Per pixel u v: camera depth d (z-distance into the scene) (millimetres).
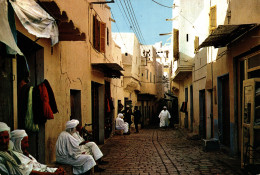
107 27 15508
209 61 12453
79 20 9086
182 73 18547
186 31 17094
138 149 11242
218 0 10453
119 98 20828
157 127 27438
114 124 18281
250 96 6484
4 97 4234
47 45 6617
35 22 4398
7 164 3373
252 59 7809
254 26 7008
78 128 7301
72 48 8844
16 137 4012
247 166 5922
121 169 7625
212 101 12797
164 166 7945
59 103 7566
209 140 10336
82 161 6320
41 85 5805
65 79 8125
